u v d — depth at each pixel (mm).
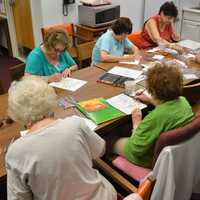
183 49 3057
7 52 5293
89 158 1181
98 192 1219
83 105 1871
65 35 2334
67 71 2387
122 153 1827
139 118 1783
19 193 1041
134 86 2074
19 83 1130
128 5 4641
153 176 1290
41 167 1014
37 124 1080
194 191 1728
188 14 4672
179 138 1297
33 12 4094
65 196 1108
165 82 1485
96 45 2889
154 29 3277
